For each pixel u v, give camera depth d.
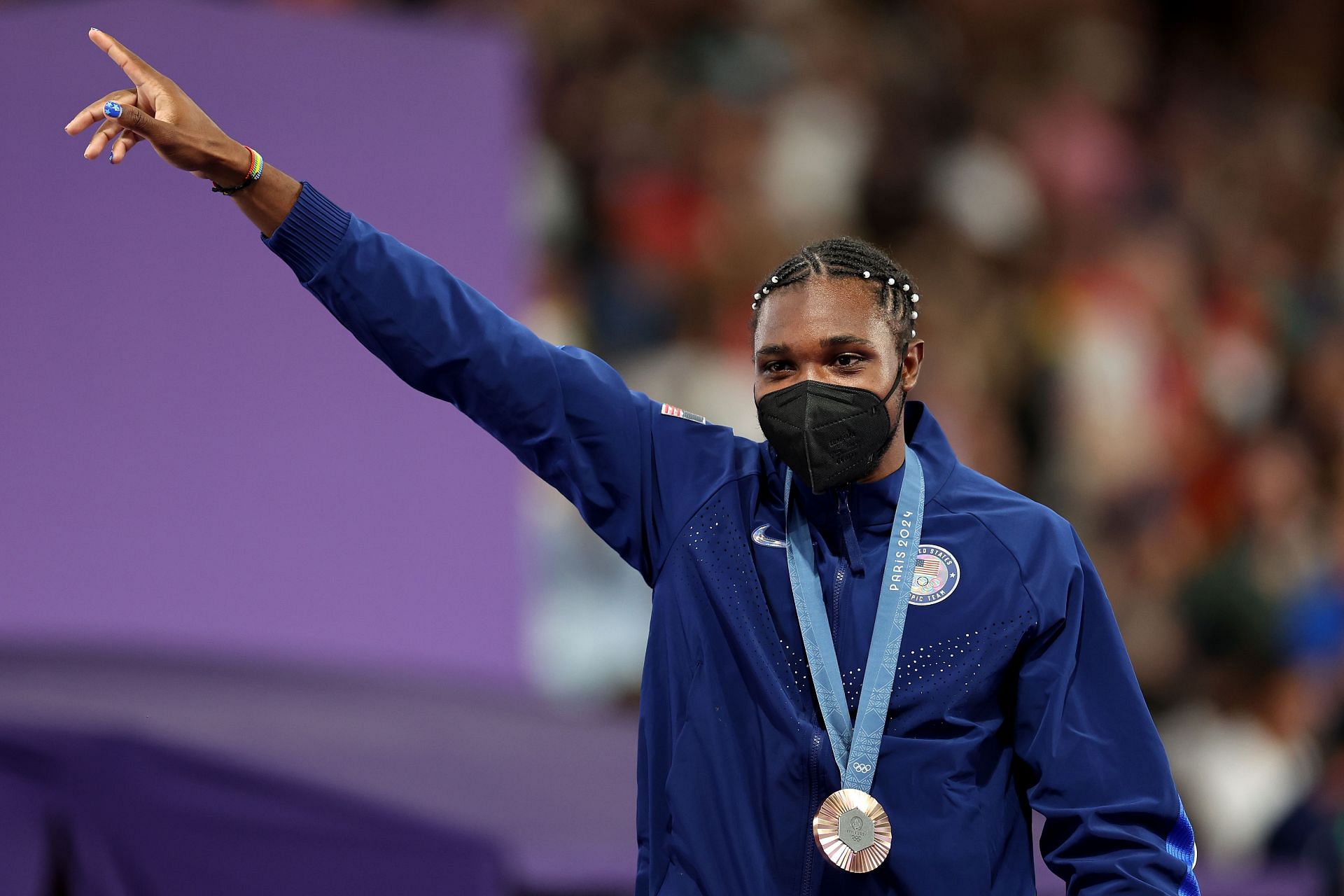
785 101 40.16
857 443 9.59
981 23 48.00
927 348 38.41
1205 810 30.88
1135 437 41.19
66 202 22.50
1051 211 45.44
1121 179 47.75
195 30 23.00
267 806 16.31
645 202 35.59
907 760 9.43
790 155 39.16
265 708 19.94
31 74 22.39
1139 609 36.44
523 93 26.80
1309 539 42.22
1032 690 9.65
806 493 10.07
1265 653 35.25
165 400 22.95
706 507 10.12
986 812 9.51
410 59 24.42
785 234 36.31
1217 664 34.75
